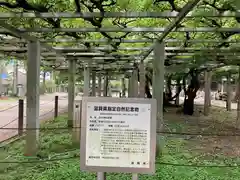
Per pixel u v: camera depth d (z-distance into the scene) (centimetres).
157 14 412
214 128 1023
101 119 296
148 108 296
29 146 605
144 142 296
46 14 420
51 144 703
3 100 2134
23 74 2898
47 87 3553
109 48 770
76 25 545
